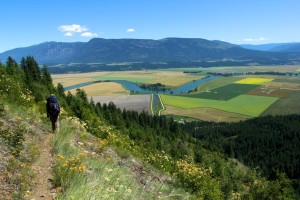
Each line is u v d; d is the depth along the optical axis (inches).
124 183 427.8
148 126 4692.4
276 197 781.9
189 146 3973.9
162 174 692.1
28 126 571.8
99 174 396.8
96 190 333.1
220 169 1611.7
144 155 776.9
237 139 6766.7
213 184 682.8
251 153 6117.1
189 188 639.1
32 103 803.4
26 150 435.8
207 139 6643.7
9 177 331.9
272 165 5575.8
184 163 754.8
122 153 671.1
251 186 845.8
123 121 3587.6
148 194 451.8
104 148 641.0
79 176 358.0
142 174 607.2
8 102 674.8
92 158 486.0
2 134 433.7
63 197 313.1
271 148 6392.7
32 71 3467.0
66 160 412.2
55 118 616.1
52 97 619.2
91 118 1266.0
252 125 7726.4
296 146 6299.2
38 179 355.6
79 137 664.4
